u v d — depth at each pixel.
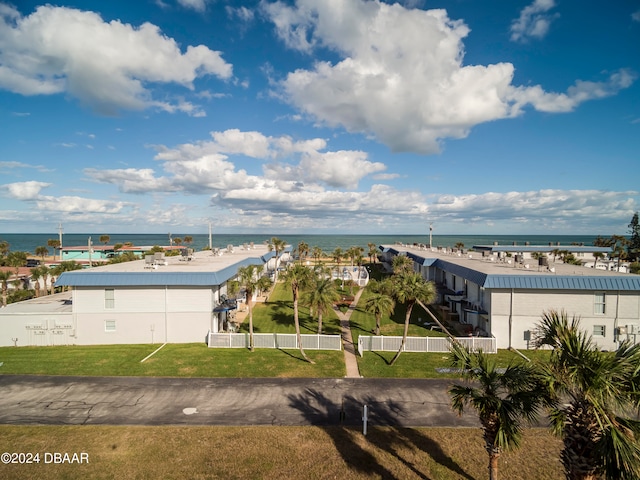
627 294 29.67
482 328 33.78
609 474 9.35
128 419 18.98
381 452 16.17
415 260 54.56
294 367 26.23
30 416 19.25
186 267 37.19
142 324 32.03
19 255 59.47
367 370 25.70
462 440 17.12
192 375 24.78
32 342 31.36
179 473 14.70
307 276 32.66
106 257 90.00
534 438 17.06
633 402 9.76
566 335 10.79
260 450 16.27
